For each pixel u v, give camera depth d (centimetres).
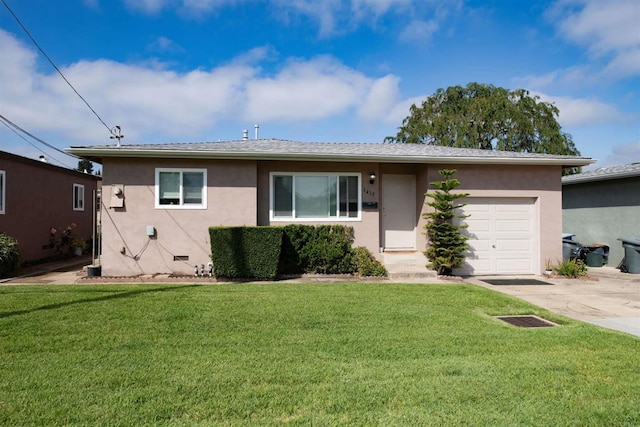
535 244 1119
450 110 2948
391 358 434
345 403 327
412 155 1071
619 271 1224
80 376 374
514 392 353
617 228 1308
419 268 1047
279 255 977
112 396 334
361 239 1091
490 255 1109
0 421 292
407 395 344
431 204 1028
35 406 315
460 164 1101
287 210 1080
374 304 691
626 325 602
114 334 507
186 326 546
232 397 336
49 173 1471
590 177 1333
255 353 444
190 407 317
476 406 326
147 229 1005
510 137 2733
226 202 1031
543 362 426
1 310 625
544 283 976
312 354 443
